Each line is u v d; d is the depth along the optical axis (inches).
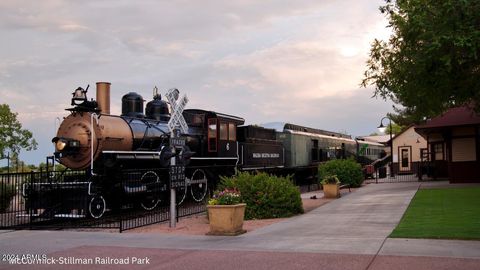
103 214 588.4
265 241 371.6
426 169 1254.3
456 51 422.6
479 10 408.2
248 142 942.4
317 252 314.7
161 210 645.9
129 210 614.2
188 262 301.3
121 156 602.2
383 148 2160.4
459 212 490.3
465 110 958.4
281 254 314.0
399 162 1683.1
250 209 541.6
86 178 583.2
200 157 776.9
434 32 423.2
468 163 937.5
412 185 952.3
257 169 969.5
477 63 437.4
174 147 488.4
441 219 445.7
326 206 638.5
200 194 773.9
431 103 569.0
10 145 1312.7
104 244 377.1
